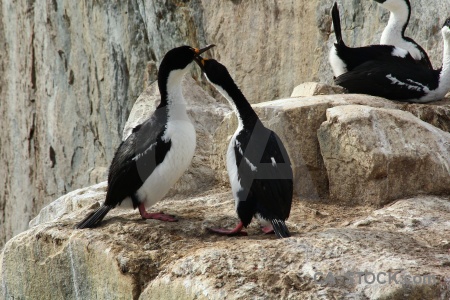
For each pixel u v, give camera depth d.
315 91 13.52
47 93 20.25
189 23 17.12
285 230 8.71
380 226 9.31
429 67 14.49
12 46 21.94
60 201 13.27
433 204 10.09
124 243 9.29
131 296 8.80
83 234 9.68
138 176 9.66
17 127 22.08
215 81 9.39
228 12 16.95
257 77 16.80
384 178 10.48
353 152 10.61
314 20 16.05
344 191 10.84
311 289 7.52
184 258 8.51
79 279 9.80
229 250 8.37
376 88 12.89
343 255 8.01
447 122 12.35
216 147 12.16
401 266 7.61
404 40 14.55
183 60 9.81
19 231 22.48
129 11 17.44
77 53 18.97
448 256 7.97
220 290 7.71
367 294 7.40
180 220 9.87
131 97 17.78
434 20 15.41
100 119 18.59
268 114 11.30
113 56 17.88
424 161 10.60
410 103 12.69
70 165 19.78
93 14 18.05
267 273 7.84
